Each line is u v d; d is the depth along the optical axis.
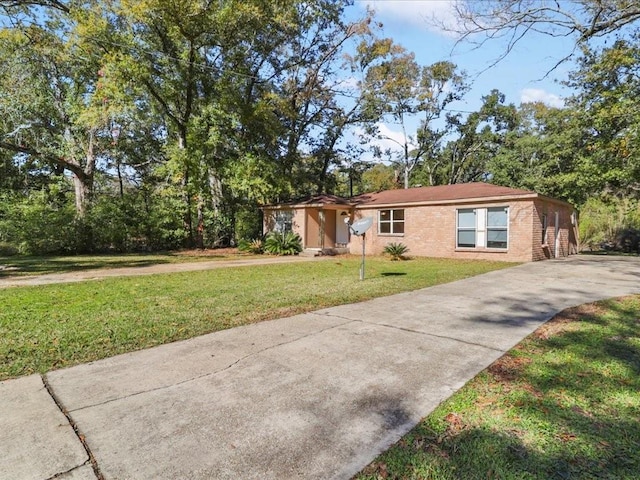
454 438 2.37
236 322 5.11
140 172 23.98
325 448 2.27
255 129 20.19
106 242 19.78
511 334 4.54
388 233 17.91
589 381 3.17
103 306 6.04
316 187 27.66
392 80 25.61
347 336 4.48
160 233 20.78
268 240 18.69
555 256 15.76
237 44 19.09
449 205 15.63
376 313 5.62
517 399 2.86
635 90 14.53
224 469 2.08
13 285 8.26
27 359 3.71
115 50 16.47
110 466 2.10
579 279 8.93
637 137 12.94
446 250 15.77
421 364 3.61
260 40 20.20
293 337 4.45
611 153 16.08
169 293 7.21
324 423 2.56
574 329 4.69
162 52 17.70
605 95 15.41
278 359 3.75
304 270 11.16
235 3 16.38
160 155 23.56
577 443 2.29
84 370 3.48
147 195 22.58
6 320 5.12
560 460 2.13
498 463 2.11
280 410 2.74
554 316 5.37
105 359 3.76
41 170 23.05
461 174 34.19
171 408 2.76
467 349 4.02
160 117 19.42
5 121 16.77
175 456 2.19
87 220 18.98
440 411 2.70
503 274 9.92
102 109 16.41
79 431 2.45
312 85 23.55
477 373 3.38
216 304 6.21
